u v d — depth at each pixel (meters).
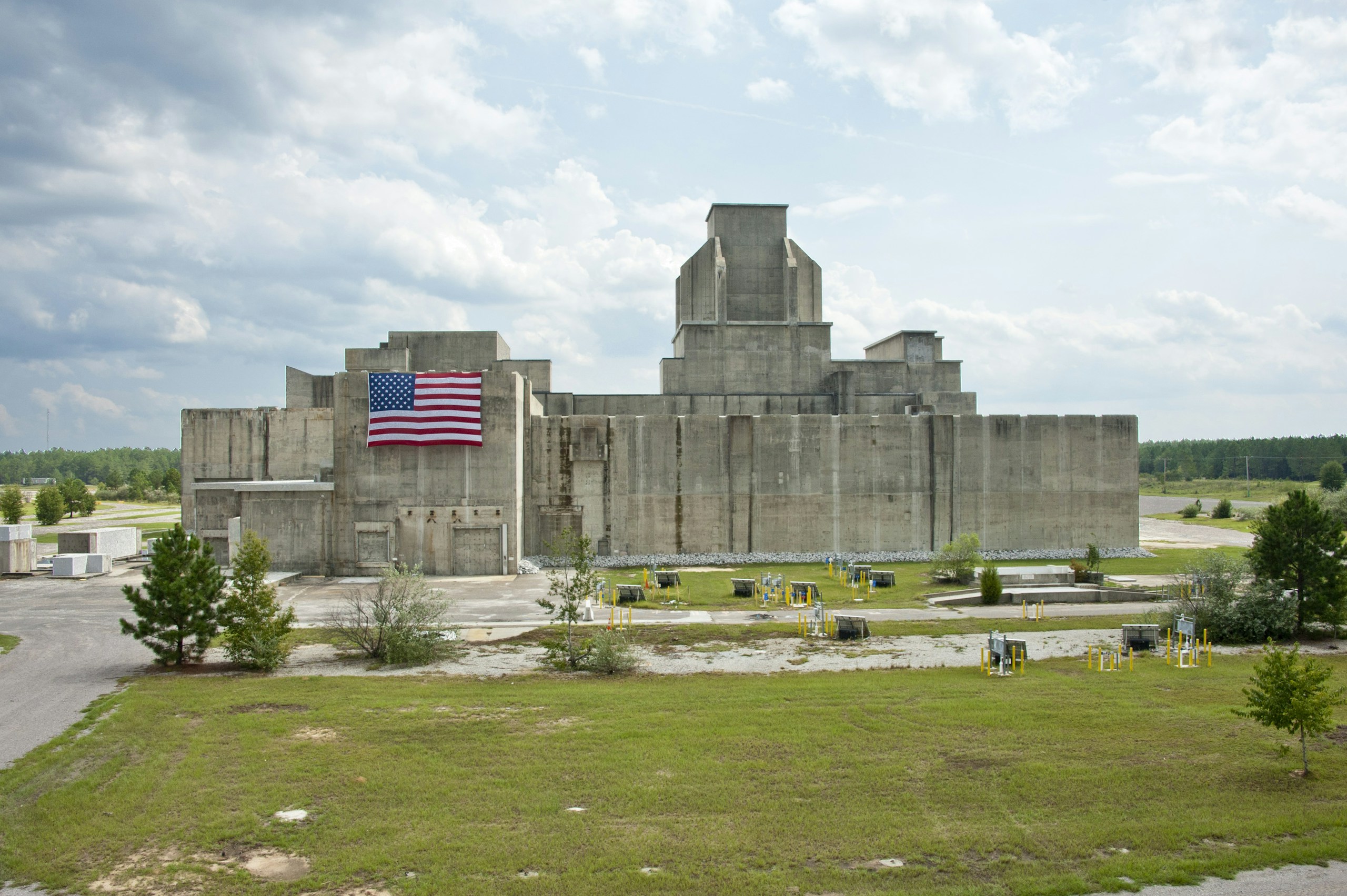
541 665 30.45
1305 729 19.08
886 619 40.03
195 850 15.15
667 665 30.67
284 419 61.53
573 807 17.06
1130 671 29.19
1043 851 15.14
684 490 63.91
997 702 24.58
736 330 73.94
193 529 57.50
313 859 14.84
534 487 62.88
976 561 52.31
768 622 39.16
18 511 93.75
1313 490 150.88
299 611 42.06
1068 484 67.19
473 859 14.78
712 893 13.70
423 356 69.56
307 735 21.39
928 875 14.29
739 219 79.06
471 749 20.36
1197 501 116.31
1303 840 15.62
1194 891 13.85
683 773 18.84
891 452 65.62
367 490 55.78
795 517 64.62
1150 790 17.91
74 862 14.66
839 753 20.09
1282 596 35.91
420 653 30.81
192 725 22.17
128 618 39.38
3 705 24.22
